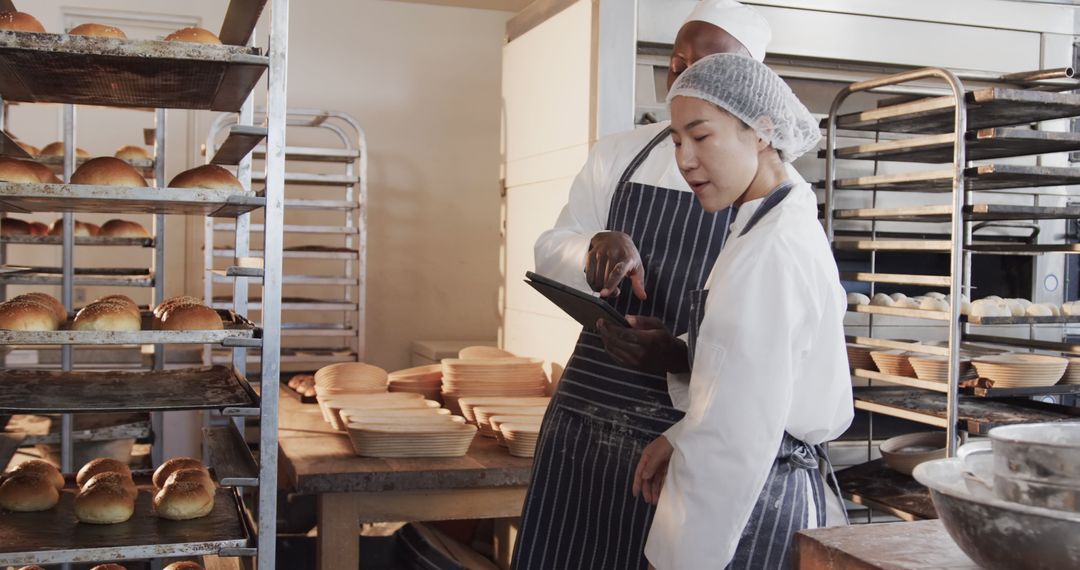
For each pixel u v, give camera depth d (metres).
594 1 3.00
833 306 1.60
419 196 5.24
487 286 5.36
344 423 2.87
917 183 3.00
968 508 0.90
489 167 5.35
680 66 2.09
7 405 1.96
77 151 3.73
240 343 2.02
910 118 2.97
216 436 2.47
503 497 2.64
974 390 2.79
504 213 3.83
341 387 3.37
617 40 2.99
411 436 2.64
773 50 3.22
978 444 1.14
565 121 3.22
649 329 1.82
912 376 2.98
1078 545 0.83
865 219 3.23
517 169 3.68
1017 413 2.91
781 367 1.51
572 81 3.16
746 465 1.50
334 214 5.08
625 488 1.89
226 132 4.86
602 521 1.94
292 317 5.01
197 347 4.32
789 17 3.24
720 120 1.56
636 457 1.88
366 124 5.14
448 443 2.68
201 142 4.86
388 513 2.56
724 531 1.51
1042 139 2.65
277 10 1.99
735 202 1.70
